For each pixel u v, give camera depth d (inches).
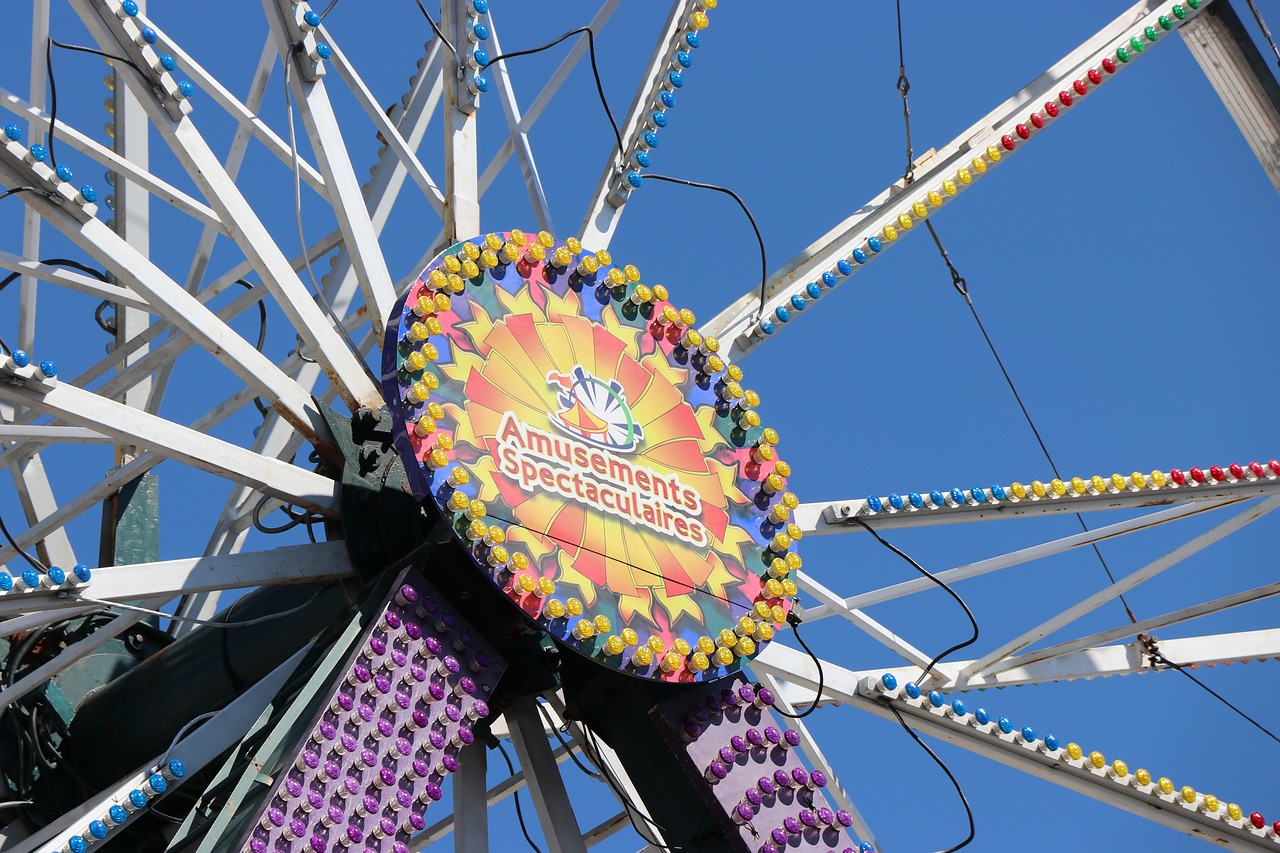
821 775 647.1
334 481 653.9
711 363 706.8
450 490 606.9
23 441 786.2
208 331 634.2
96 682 790.5
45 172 605.0
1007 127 814.5
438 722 591.8
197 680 729.6
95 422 594.6
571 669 671.1
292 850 547.8
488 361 642.2
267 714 613.3
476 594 630.5
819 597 782.5
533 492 627.8
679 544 658.8
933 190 789.9
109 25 647.8
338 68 741.3
